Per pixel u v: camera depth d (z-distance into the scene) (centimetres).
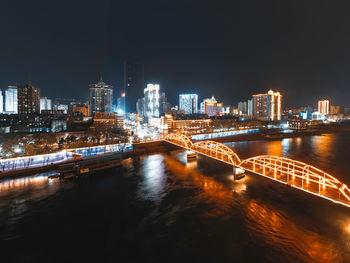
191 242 5559
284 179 7944
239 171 10175
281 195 8288
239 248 5312
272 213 6950
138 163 13338
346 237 5688
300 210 7125
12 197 8144
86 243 5528
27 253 5156
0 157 11600
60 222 6475
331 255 5044
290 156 15162
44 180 10019
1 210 7150
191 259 4956
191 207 7406
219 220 6575
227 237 5747
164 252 5194
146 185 9494
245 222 6450
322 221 6462
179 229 6122
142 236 5819
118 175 10912
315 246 5359
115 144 16350
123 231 6034
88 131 18575
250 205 7500
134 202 7806
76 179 10269
